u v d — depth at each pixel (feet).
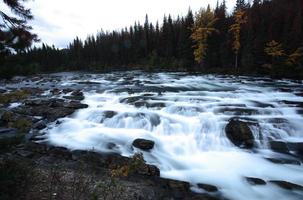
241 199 25.58
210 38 180.04
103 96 71.56
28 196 20.22
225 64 167.43
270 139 39.58
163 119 47.01
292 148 36.88
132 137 42.34
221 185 28.32
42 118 53.57
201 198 24.99
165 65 205.57
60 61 323.37
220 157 35.60
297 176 30.19
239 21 165.89
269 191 26.89
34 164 30.01
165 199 24.50
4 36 19.77
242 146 38.37
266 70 144.25
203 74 146.92
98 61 305.73
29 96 79.61
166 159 34.94
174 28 233.76
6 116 53.72
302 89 83.66
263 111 48.78
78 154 34.63
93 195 20.79
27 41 22.06
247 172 31.32
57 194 21.63
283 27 160.97
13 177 20.17
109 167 30.89
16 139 20.45
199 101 58.23
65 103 61.52
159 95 68.08
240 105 54.08
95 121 50.80
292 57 133.59
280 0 200.13
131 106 56.75
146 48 256.73
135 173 29.40
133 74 157.69
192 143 39.78
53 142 41.22
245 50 153.99
